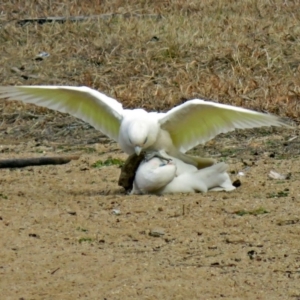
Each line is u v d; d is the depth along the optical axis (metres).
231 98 18.53
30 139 17.52
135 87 19.69
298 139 16.27
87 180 14.03
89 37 22.88
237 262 10.09
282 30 22.36
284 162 14.85
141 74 20.59
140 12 24.72
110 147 16.52
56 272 9.90
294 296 9.13
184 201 12.30
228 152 15.71
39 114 18.72
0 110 18.97
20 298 9.24
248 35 22.23
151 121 12.31
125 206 12.14
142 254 10.41
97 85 20.22
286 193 12.77
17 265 10.12
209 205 12.09
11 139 17.58
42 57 22.00
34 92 12.86
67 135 17.58
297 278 9.60
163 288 9.37
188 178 12.77
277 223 11.34
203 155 15.56
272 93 18.64
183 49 21.45
